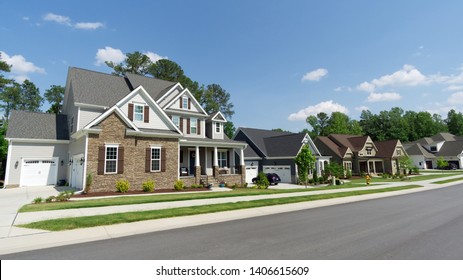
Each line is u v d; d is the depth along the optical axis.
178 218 9.72
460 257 5.52
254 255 5.72
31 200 13.77
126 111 20.14
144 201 13.16
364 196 17.53
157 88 26.78
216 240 6.93
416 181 30.36
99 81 23.50
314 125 83.00
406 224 8.80
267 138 37.47
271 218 10.13
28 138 21.31
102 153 17.28
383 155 45.53
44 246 6.48
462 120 89.25
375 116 80.88
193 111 26.17
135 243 6.73
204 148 26.77
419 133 84.12
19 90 50.16
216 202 13.27
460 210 11.65
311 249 6.08
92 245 6.59
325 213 11.24
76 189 18.09
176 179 20.94
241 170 26.09
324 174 32.31
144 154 19.33
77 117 20.31
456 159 58.88
